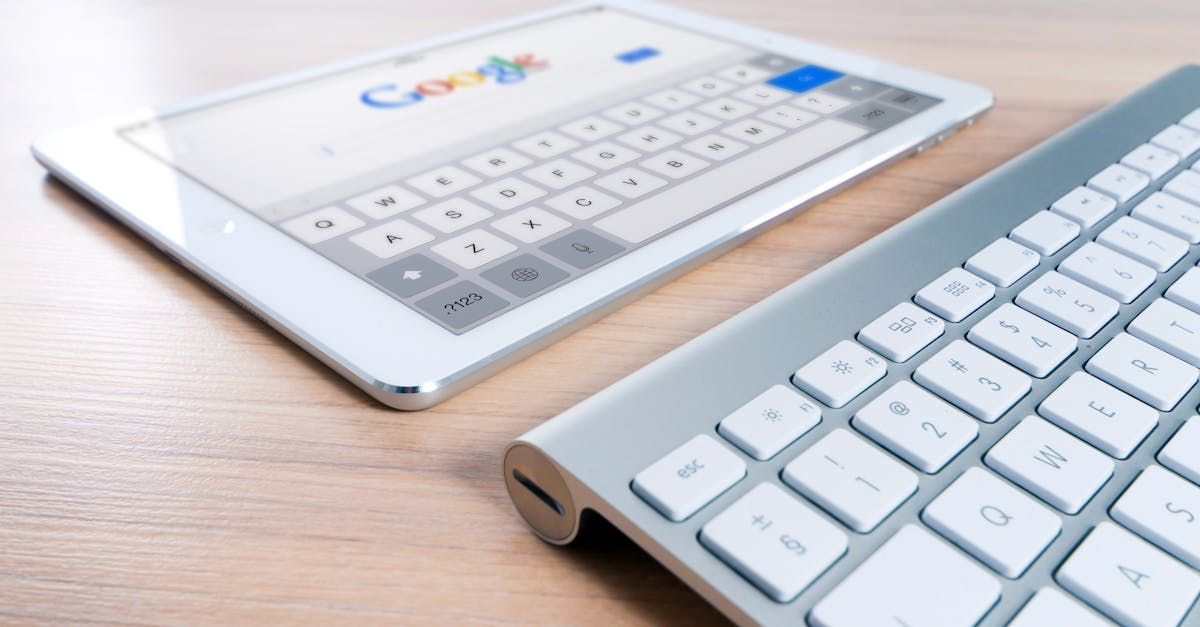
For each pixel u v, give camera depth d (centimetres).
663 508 19
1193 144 35
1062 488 20
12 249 31
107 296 29
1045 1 60
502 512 22
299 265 28
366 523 21
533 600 20
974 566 18
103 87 45
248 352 26
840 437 21
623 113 40
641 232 30
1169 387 23
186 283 30
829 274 26
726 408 21
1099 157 34
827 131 38
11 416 24
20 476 22
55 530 21
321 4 58
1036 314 25
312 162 35
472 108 40
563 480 20
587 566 20
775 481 20
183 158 35
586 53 47
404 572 20
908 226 29
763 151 36
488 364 25
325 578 20
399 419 24
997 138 40
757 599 17
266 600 19
